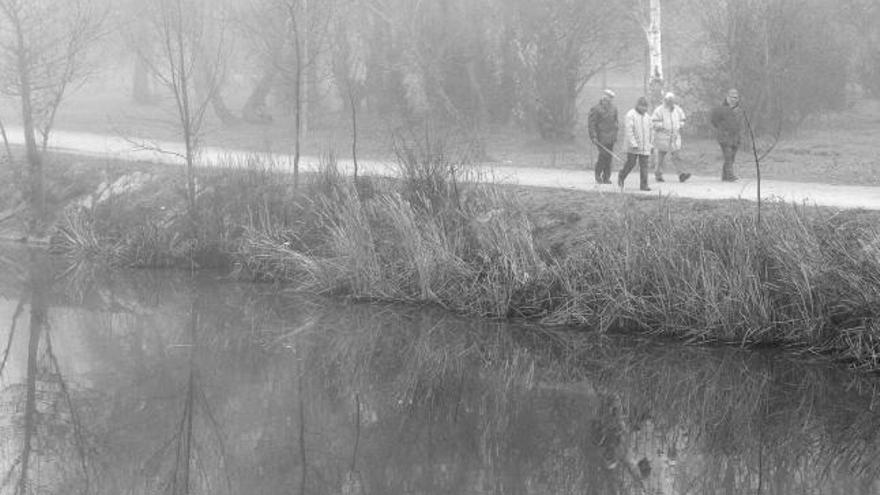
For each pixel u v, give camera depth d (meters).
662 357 13.70
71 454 10.32
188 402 12.09
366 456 10.36
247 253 18.44
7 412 11.66
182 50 19.94
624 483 9.55
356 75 31.62
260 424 11.37
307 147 27.59
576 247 15.59
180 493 9.33
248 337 15.05
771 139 26.22
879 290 12.77
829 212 14.43
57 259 20.55
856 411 11.71
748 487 9.45
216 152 25.75
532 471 9.93
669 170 22.08
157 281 18.61
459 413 11.84
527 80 28.27
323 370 13.52
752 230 14.08
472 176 17.12
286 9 23.16
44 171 23.11
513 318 15.37
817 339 13.29
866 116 31.25
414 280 16.41
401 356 14.16
